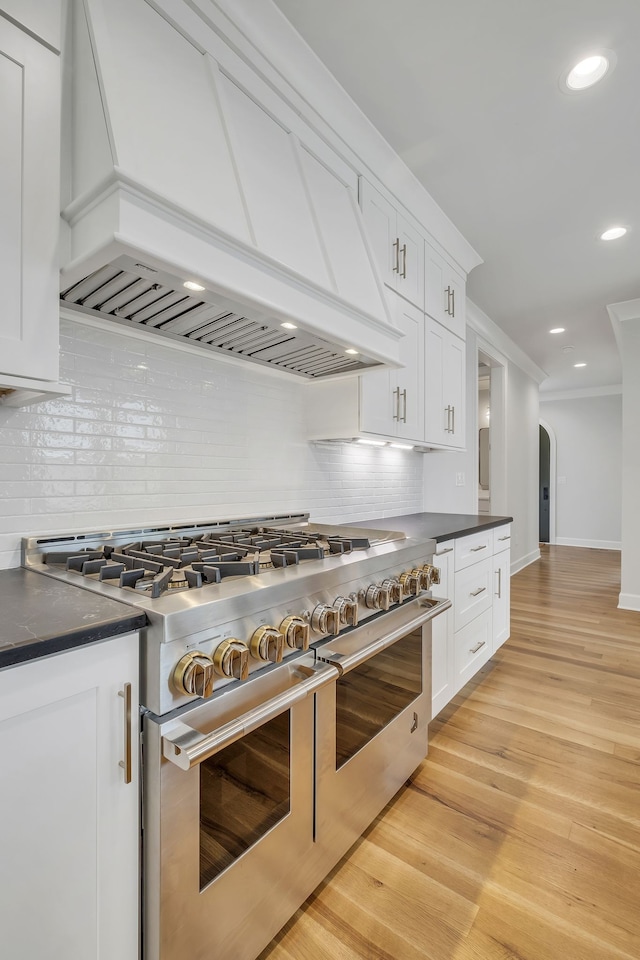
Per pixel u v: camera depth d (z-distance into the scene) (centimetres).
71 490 129
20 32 90
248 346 159
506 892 125
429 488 332
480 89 172
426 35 150
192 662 83
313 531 187
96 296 118
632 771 179
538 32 149
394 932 114
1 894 66
